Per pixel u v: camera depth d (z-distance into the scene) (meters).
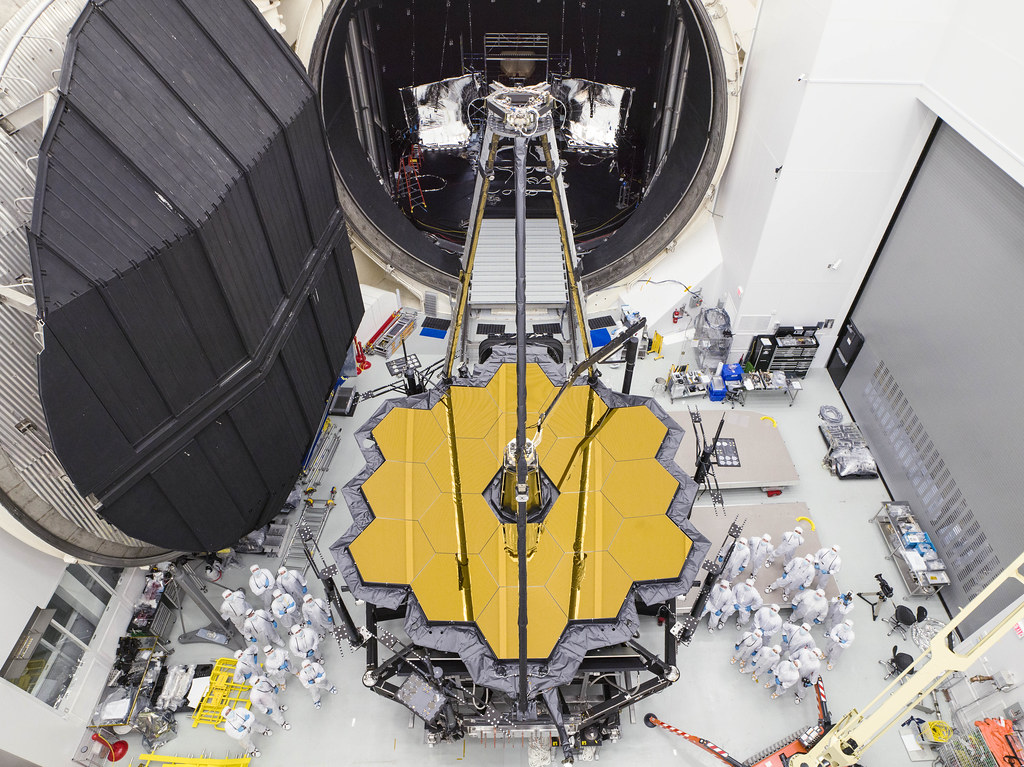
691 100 18.69
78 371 9.00
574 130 25.50
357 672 13.67
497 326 18.83
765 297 17.45
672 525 11.21
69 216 8.84
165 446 10.86
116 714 12.55
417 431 12.50
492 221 23.02
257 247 11.98
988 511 13.12
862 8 12.66
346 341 16.62
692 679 13.34
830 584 14.38
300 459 14.98
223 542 12.91
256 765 12.45
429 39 23.38
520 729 11.42
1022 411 12.23
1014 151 11.50
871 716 10.38
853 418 17.95
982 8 11.92
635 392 18.36
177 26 10.92
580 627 10.19
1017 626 11.05
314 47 16.11
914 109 13.99
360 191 19.14
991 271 12.86
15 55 9.67
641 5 21.45
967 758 11.19
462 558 10.93
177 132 10.34
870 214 15.71
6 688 10.76
